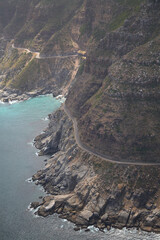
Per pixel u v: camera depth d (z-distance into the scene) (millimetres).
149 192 145250
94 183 154250
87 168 163000
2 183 174375
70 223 144125
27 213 152125
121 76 172250
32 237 138875
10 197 163375
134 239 132375
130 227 138500
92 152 168625
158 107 159875
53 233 139750
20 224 146125
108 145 164000
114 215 143875
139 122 160125
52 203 153625
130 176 150625
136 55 173500
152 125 157750
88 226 141375
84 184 156625
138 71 168500
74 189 159750
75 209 150500
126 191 147625
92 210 146125
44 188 168750
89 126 175375
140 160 155500
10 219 149375
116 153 160625
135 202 144375
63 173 168625
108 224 140875
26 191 167125
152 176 148750
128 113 163500
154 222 137500
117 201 146625
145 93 162750
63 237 137125
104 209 146250
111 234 136125
